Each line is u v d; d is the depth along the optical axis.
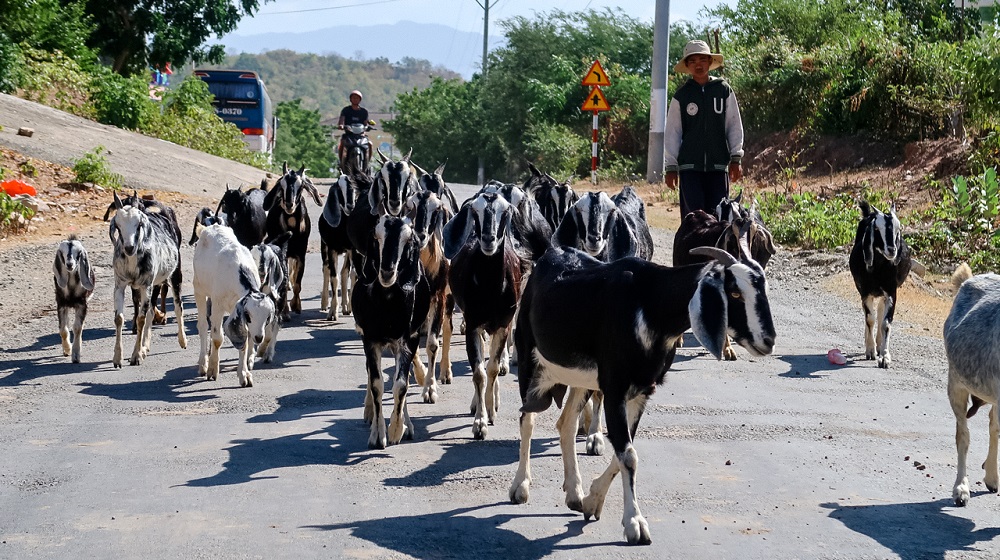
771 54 30.33
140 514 6.34
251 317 9.62
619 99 36.94
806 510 6.62
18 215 18.11
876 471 7.43
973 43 24.28
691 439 8.12
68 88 31.69
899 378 10.31
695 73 12.66
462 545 5.96
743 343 5.70
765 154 27.67
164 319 12.98
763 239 11.17
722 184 12.84
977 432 8.45
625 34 42.72
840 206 19.92
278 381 9.95
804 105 28.55
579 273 6.55
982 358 6.58
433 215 9.54
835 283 15.41
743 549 5.96
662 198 24.94
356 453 7.73
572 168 35.47
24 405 8.89
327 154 103.56
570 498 6.55
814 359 11.13
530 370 6.82
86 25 35.97
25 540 5.90
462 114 51.97
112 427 8.26
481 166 49.81
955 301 7.20
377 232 7.80
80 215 19.91
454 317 13.67
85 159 22.84
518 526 6.29
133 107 31.52
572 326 6.33
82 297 10.54
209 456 7.54
